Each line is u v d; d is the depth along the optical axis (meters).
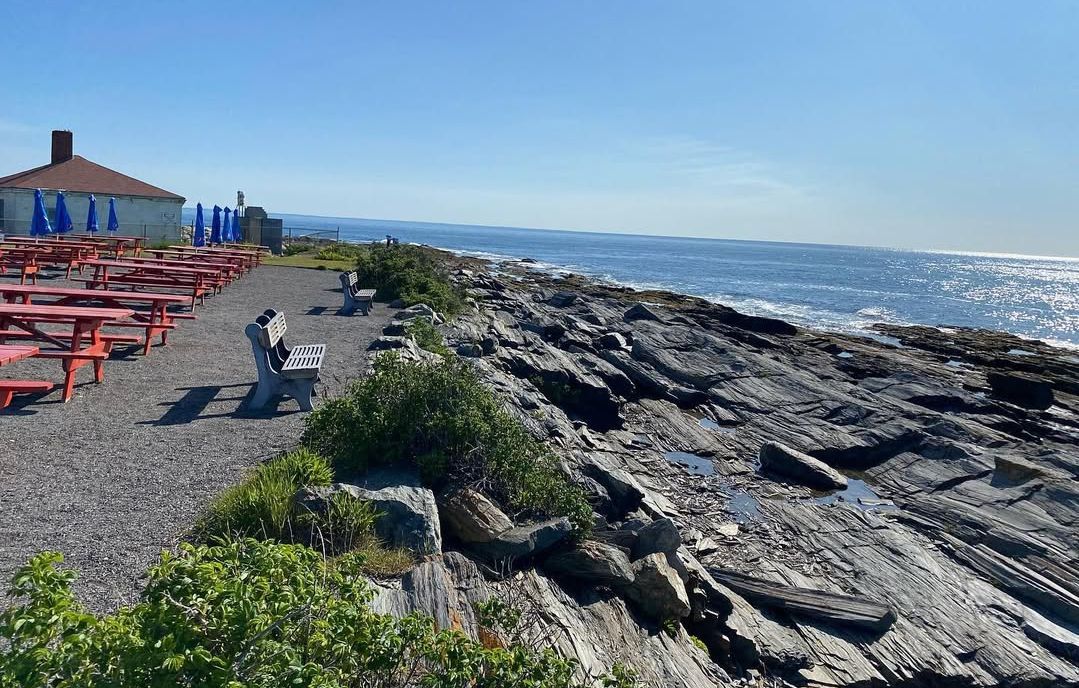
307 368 9.69
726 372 21.03
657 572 7.14
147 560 5.36
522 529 6.88
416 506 6.41
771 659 7.61
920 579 9.98
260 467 7.01
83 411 9.30
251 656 2.96
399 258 27.84
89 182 39.84
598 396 17.06
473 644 3.68
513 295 35.75
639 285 62.81
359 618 3.37
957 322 49.25
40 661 2.71
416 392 7.95
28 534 5.69
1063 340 43.38
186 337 14.73
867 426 17.47
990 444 16.31
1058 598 9.88
